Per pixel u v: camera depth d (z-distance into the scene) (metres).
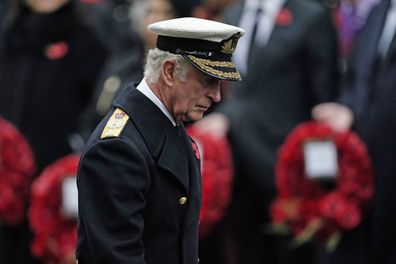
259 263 25.50
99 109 25.05
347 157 22.70
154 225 14.47
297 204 23.02
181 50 14.33
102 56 27.16
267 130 25.31
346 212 22.50
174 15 24.06
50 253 24.16
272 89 25.50
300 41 25.47
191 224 14.75
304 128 23.17
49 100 26.81
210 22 14.62
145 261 14.39
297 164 23.05
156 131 14.54
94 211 14.16
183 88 14.38
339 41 26.67
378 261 22.67
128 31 28.33
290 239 24.88
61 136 26.84
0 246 25.97
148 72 14.62
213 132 24.03
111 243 14.01
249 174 25.22
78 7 27.28
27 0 27.05
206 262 24.59
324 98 25.28
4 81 27.09
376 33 23.19
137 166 14.22
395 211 22.30
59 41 27.02
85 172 14.31
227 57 14.60
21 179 25.69
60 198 24.11
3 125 25.73
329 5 29.02
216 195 23.39
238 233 25.50
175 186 14.59
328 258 23.33
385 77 22.44
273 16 25.73
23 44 26.94
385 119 22.25
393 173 22.23
